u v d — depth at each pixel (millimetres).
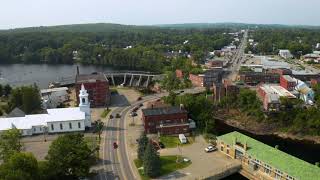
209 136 152000
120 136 152000
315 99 195000
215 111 193000
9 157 101688
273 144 158375
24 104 182875
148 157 112375
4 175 84750
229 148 128625
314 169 104188
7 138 111312
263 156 115688
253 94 193750
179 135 148375
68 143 105312
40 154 131000
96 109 199500
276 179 108062
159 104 187500
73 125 156250
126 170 118250
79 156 103750
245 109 189875
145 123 152875
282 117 175375
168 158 127938
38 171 93438
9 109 191500
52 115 158750
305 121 169500
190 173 115562
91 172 115812
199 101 171375
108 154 132250
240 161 124250
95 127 163250
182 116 155750
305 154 145375
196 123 164500
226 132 171000
